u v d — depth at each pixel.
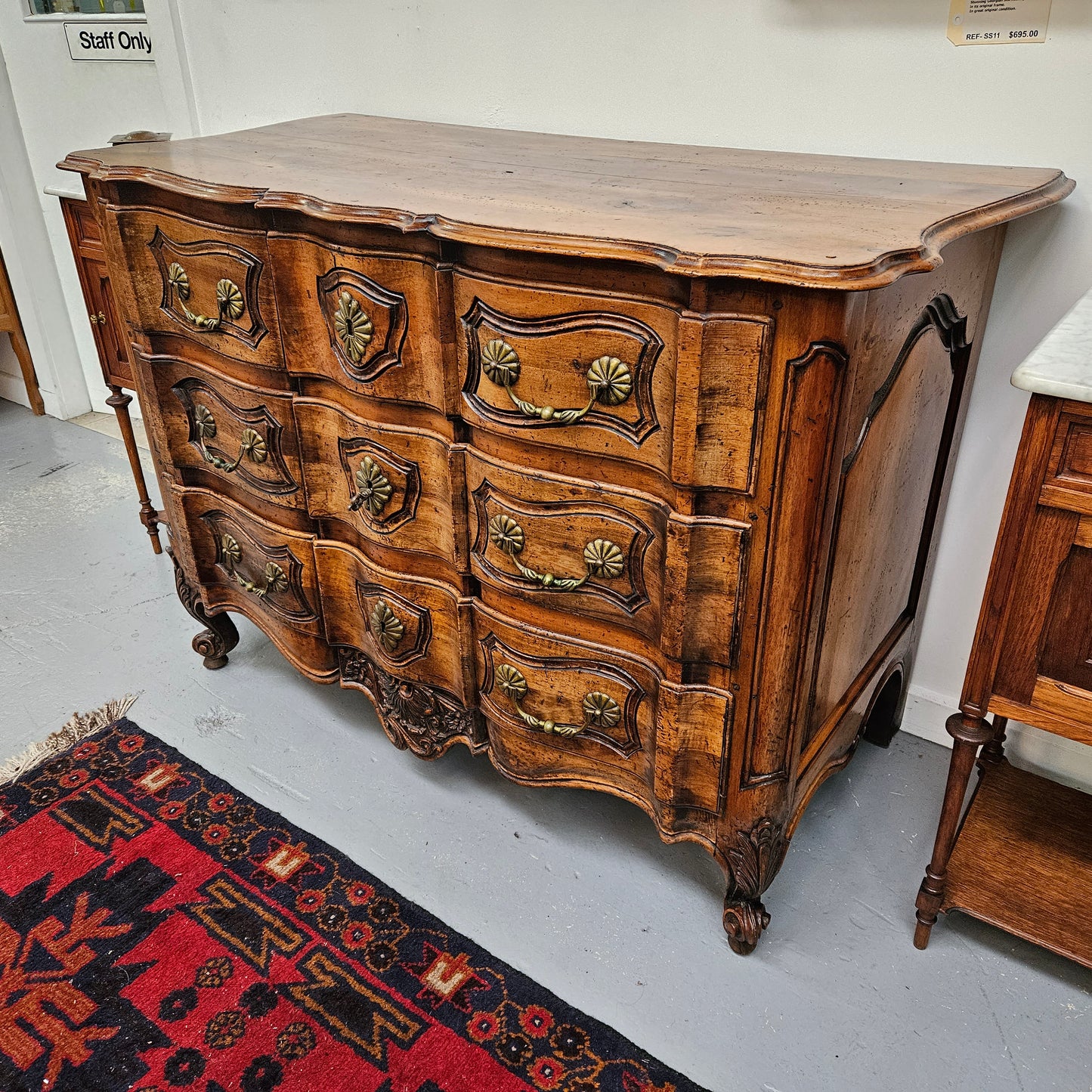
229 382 1.56
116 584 2.41
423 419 1.36
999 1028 1.30
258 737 1.87
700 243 0.99
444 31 1.92
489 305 1.16
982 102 1.41
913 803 1.69
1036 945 1.41
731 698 1.21
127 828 1.64
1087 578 1.06
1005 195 1.22
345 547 1.58
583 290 1.08
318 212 1.25
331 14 2.08
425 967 1.39
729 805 1.29
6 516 2.74
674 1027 1.30
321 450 1.51
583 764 1.43
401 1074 1.24
